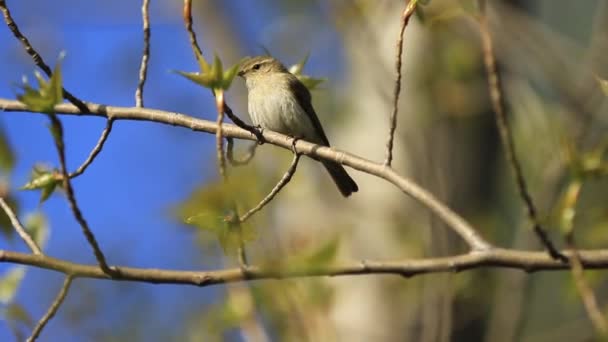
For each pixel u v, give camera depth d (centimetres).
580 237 1020
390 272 735
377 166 802
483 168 1438
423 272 734
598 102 1188
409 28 1463
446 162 1393
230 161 903
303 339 1097
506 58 1364
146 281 719
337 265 731
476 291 1268
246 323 1099
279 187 771
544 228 709
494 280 1277
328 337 1085
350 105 1548
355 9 1362
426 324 1095
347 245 1356
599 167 668
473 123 1438
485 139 1445
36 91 646
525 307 1177
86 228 692
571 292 912
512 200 1466
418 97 1436
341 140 1545
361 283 1375
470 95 1424
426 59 1453
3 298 833
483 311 1274
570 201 676
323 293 1104
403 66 1463
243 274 720
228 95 1697
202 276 721
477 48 1416
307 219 1393
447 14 812
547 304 1541
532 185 1214
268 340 1092
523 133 1260
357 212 1395
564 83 1272
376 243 1375
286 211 1404
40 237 822
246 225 722
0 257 711
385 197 1407
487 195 1445
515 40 1365
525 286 1184
